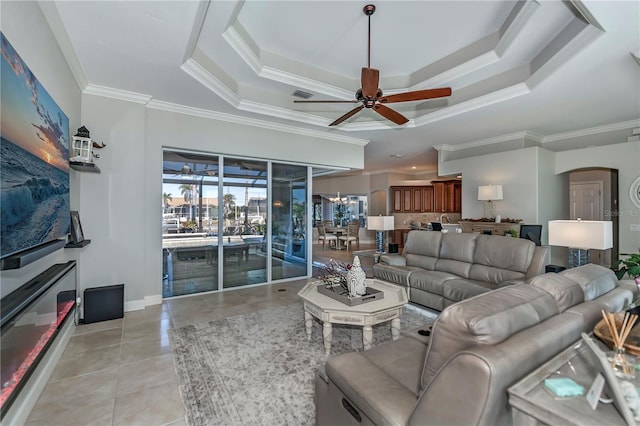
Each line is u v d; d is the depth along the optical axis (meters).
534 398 0.89
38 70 2.08
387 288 3.14
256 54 3.53
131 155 3.73
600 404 0.87
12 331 1.63
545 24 2.80
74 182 3.19
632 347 1.14
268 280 5.14
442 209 10.30
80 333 3.02
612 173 6.23
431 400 0.97
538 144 6.01
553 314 1.30
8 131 1.54
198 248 4.50
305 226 5.64
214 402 1.95
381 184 11.08
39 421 1.78
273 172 5.20
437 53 3.71
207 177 4.57
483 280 3.50
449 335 1.08
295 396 2.01
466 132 5.61
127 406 1.91
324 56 3.78
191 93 3.67
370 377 1.29
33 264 2.10
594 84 3.47
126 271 3.72
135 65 3.01
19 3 1.79
